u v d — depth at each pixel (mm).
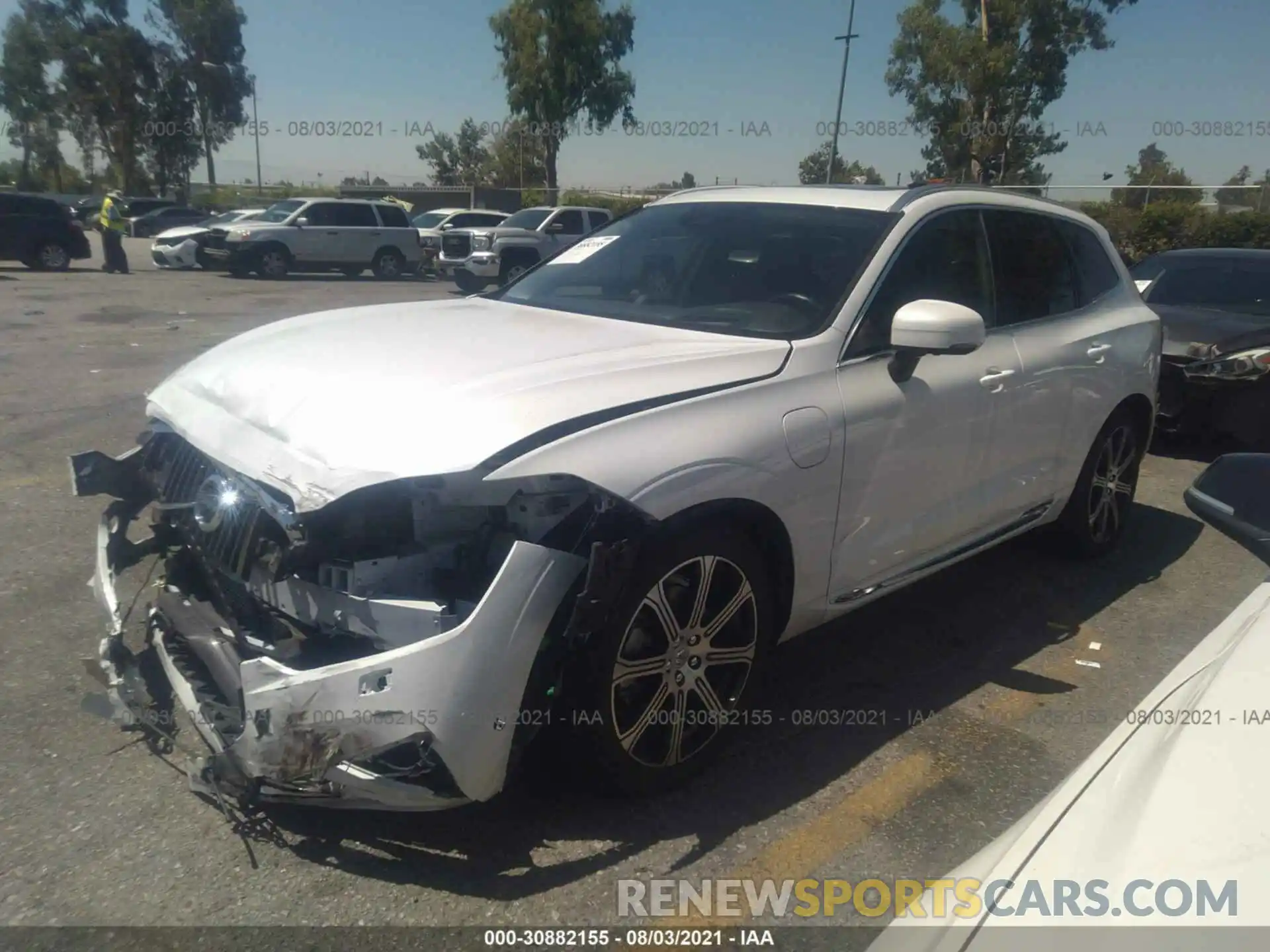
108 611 3229
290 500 2631
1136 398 5117
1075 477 4836
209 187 51844
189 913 2547
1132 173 32656
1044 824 1623
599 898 2660
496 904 2621
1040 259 4562
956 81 27906
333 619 2641
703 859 2832
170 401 3309
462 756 2496
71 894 2592
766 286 3715
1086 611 4691
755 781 3211
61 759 3156
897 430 3508
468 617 2494
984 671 4047
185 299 16625
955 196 4152
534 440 2617
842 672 3988
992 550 5418
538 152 36344
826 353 3385
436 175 48844
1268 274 8359
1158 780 1546
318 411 2816
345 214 22969
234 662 2758
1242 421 7168
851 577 3512
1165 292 8555
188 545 3207
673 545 2844
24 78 54281
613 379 2949
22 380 8836
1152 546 5660
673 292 3893
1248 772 1477
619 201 33531
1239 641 1884
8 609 4168
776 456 3049
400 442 2607
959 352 3314
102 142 53906
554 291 4238
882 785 3221
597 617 2570
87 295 16641
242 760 2525
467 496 2561
